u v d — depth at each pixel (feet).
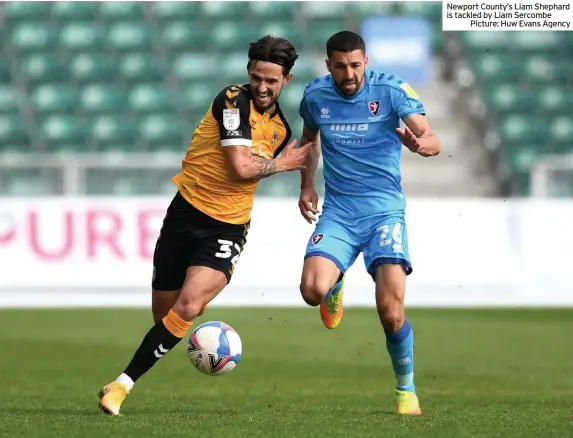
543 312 178.19
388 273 73.20
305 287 72.54
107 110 251.60
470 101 264.52
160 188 202.49
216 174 71.36
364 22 247.50
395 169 75.61
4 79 258.16
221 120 69.97
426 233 189.98
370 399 88.17
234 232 72.69
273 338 141.79
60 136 245.24
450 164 252.62
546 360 121.39
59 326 155.33
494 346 134.72
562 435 61.72
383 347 133.08
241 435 59.52
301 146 80.33
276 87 70.08
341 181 76.02
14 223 184.75
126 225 185.88
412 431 62.54
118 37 268.21
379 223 74.79
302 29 273.95
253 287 188.55
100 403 69.56
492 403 85.76
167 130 247.70
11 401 83.87
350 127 75.20
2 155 240.53
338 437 59.36
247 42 268.62
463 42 273.75
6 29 267.59
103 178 201.46
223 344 71.20
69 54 264.31
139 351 70.08
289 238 189.06
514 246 190.60
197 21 273.75
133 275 185.47
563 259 190.80
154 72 260.83
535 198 211.20
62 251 185.06
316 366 114.52
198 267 71.00
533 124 254.47
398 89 74.23
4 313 172.96
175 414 71.82
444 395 92.48
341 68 72.33
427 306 187.73
